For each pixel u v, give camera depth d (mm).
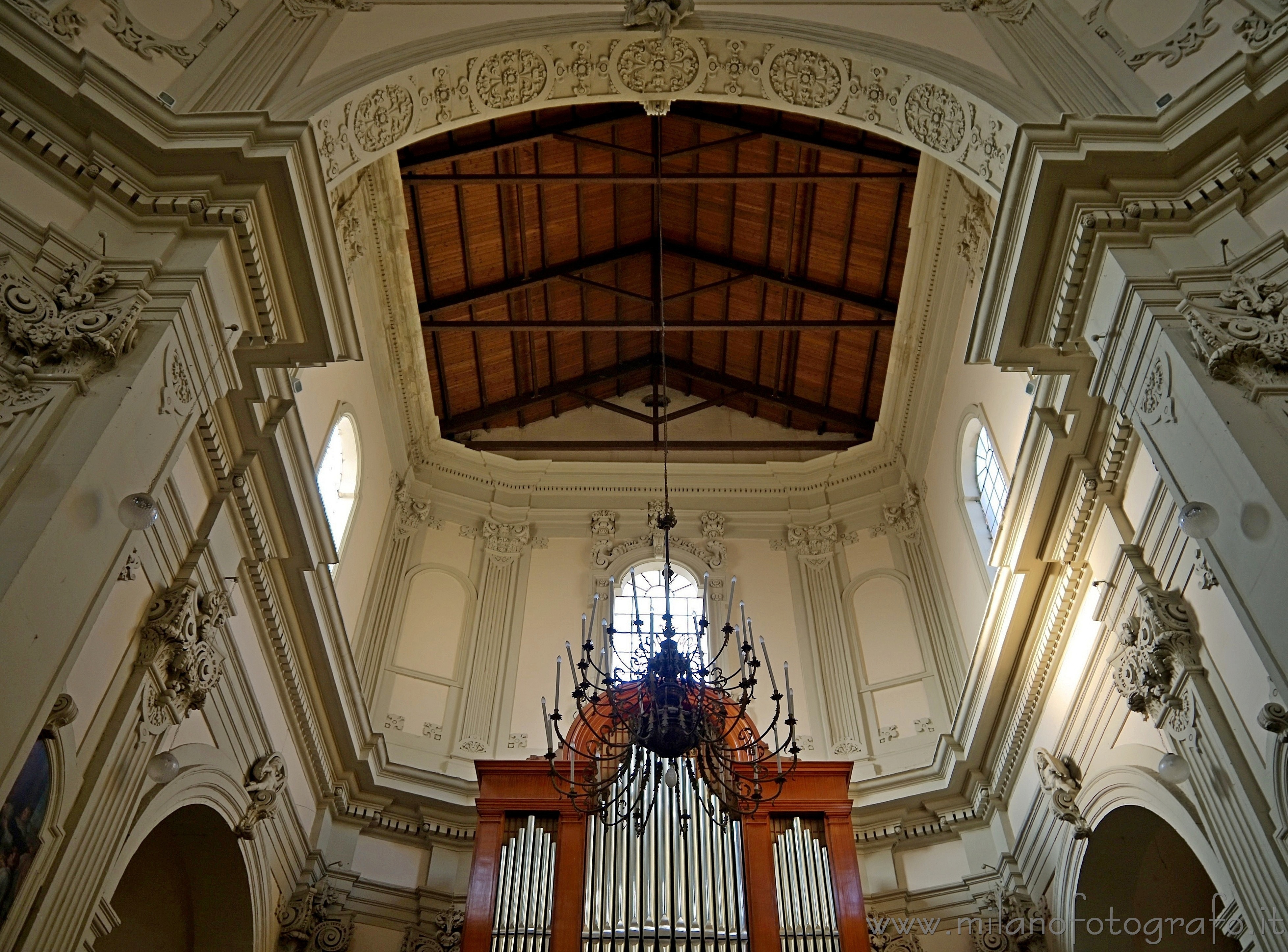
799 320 17688
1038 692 12094
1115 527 10141
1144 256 8422
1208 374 7598
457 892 13023
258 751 11297
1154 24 9820
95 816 8148
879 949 12430
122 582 8234
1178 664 9023
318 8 10969
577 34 11016
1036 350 9375
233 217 8375
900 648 15492
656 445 18453
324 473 13758
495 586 16422
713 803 12180
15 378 7152
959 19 10969
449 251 16203
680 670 9531
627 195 16859
